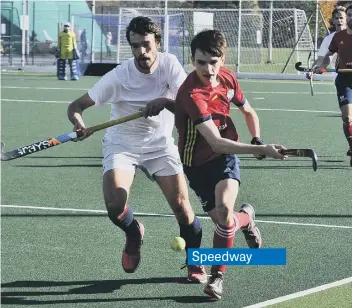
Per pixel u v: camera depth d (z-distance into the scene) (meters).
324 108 47.50
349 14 25.06
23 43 85.19
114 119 13.50
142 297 12.86
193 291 13.15
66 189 21.97
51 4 90.75
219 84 12.63
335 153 29.11
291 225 17.83
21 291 13.16
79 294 13.02
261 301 12.56
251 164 26.33
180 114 12.60
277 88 63.88
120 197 13.16
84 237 16.75
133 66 13.41
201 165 12.89
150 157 13.60
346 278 13.77
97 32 85.31
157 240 16.45
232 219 12.67
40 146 13.64
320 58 26.56
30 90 58.62
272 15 80.50
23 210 19.30
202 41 12.07
